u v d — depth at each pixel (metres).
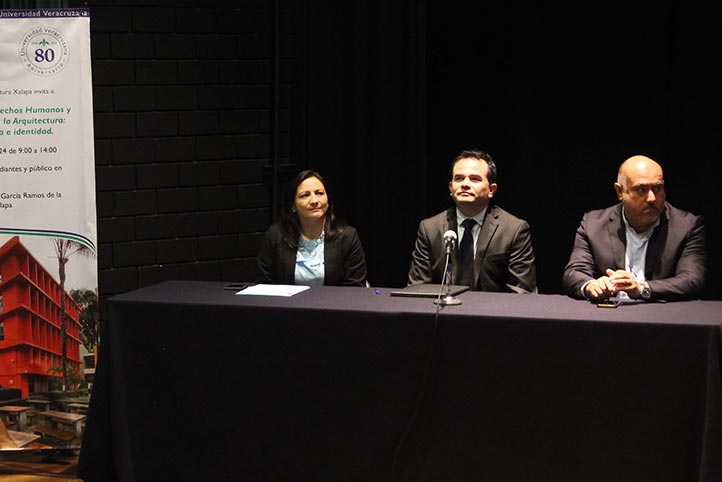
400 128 5.16
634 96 5.01
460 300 3.42
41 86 3.99
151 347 3.48
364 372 3.31
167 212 5.01
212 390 3.45
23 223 4.03
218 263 5.15
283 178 5.24
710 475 2.97
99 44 4.80
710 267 4.91
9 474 4.00
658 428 3.08
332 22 5.17
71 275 4.06
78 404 4.11
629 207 3.50
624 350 3.07
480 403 3.23
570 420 3.16
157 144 4.96
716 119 4.86
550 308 3.27
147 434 3.52
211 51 5.03
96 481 3.56
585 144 5.10
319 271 4.06
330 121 5.21
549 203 5.15
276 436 3.42
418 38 5.09
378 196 5.18
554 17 5.06
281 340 3.36
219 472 3.49
